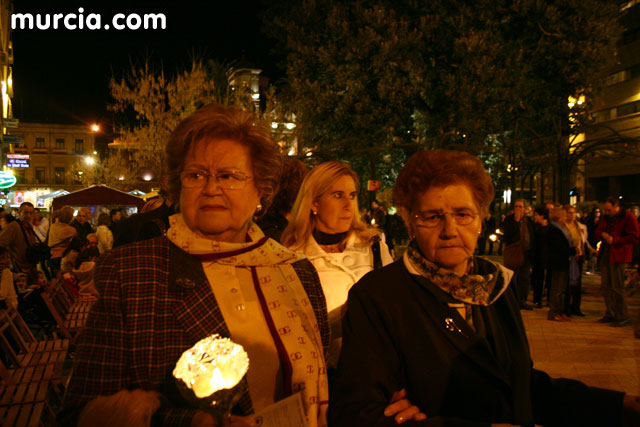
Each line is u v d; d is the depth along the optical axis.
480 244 17.53
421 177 1.43
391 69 18.95
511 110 18.56
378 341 1.39
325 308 1.64
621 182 42.69
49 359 4.13
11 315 4.84
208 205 1.36
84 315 6.02
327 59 19.25
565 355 5.82
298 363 1.38
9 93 29.34
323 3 20.09
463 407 1.35
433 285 1.41
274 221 3.20
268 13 21.36
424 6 19.23
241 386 1.08
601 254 7.71
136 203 18.78
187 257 1.33
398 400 1.34
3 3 22.34
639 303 9.10
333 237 2.79
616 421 1.42
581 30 18.17
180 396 1.18
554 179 19.28
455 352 1.36
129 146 18.36
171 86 17.52
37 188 58.62
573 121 19.55
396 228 20.58
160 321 1.22
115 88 17.12
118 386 1.17
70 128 59.97
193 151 1.38
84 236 11.70
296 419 1.25
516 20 19.03
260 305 1.40
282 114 20.08
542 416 1.53
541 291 9.02
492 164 20.92
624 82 38.19
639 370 5.22
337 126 20.61
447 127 19.67
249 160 1.42
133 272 1.24
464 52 18.09
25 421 2.81
